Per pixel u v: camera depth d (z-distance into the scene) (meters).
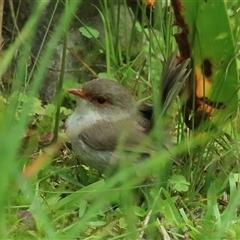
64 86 11.30
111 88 9.18
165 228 7.98
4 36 11.27
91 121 9.10
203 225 7.91
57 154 9.65
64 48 9.21
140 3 11.46
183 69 8.59
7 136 6.05
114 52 11.75
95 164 9.05
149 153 8.51
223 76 9.08
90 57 11.93
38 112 10.34
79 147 9.07
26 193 7.41
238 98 9.22
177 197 8.61
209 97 9.22
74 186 9.02
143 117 9.30
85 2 11.84
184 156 9.24
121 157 8.77
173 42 10.60
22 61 6.59
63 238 6.64
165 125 8.98
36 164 8.55
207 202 8.62
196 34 8.90
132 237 7.07
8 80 10.51
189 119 9.33
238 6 10.05
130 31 12.16
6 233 7.00
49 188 8.74
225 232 7.75
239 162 9.17
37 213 7.10
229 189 9.02
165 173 8.80
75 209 8.20
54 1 11.30
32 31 6.27
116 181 7.16
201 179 9.12
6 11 11.28
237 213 8.50
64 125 10.02
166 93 8.66
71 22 11.71
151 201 8.34
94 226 7.82
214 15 8.75
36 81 5.95
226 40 8.88
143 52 11.73
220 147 9.62
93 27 12.02
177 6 8.82
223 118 9.23
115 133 8.88
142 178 8.23
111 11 11.94
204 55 9.02
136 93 11.02
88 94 9.22
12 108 6.86
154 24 10.89
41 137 9.74
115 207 8.38
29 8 11.34
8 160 5.95
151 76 9.87
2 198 6.15
